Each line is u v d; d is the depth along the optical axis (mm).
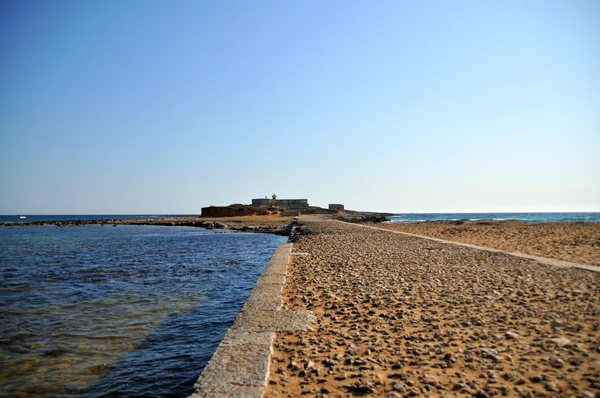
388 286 7836
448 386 3428
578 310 5633
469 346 4371
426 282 8125
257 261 18656
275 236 40250
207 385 3504
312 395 3352
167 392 4988
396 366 3900
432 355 4148
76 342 6867
